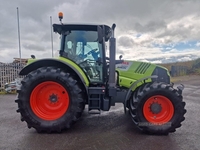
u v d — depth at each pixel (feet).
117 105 17.81
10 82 25.82
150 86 10.29
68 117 10.15
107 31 11.83
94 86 11.52
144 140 9.23
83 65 11.76
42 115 10.31
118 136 9.76
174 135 9.92
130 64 11.94
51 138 9.45
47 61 10.80
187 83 39.50
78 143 8.82
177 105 10.00
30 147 8.37
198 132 10.36
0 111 15.15
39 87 10.35
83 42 11.75
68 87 10.21
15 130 10.66
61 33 11.76
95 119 12.91
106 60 12.51
